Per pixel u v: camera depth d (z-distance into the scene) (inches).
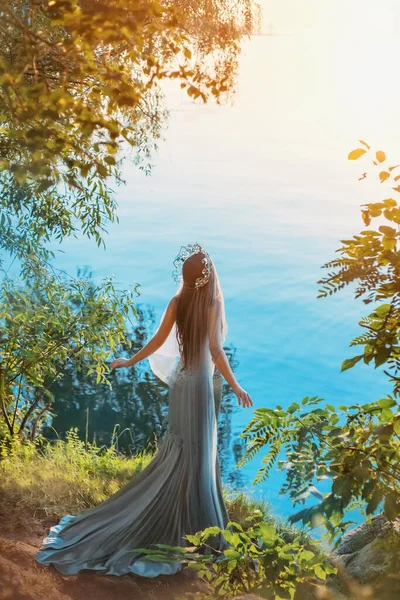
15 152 119.2
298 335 576.7
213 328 149.3
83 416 408.2
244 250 776.9
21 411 289.0
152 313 585.0
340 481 79.4
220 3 255.1
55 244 781.3
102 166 95.2
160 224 872.9
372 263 75.7
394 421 80.2
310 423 91.7
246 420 425.1
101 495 171.2
